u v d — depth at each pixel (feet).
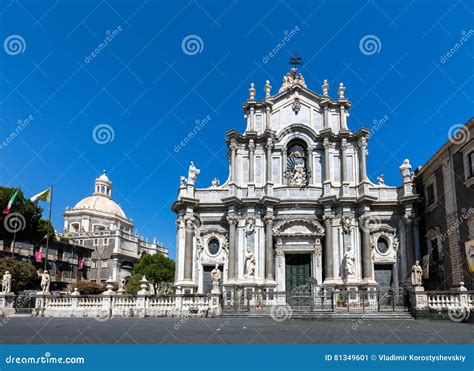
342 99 137.59
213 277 99.09
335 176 133.18
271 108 139.13
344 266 124.06
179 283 126.62
